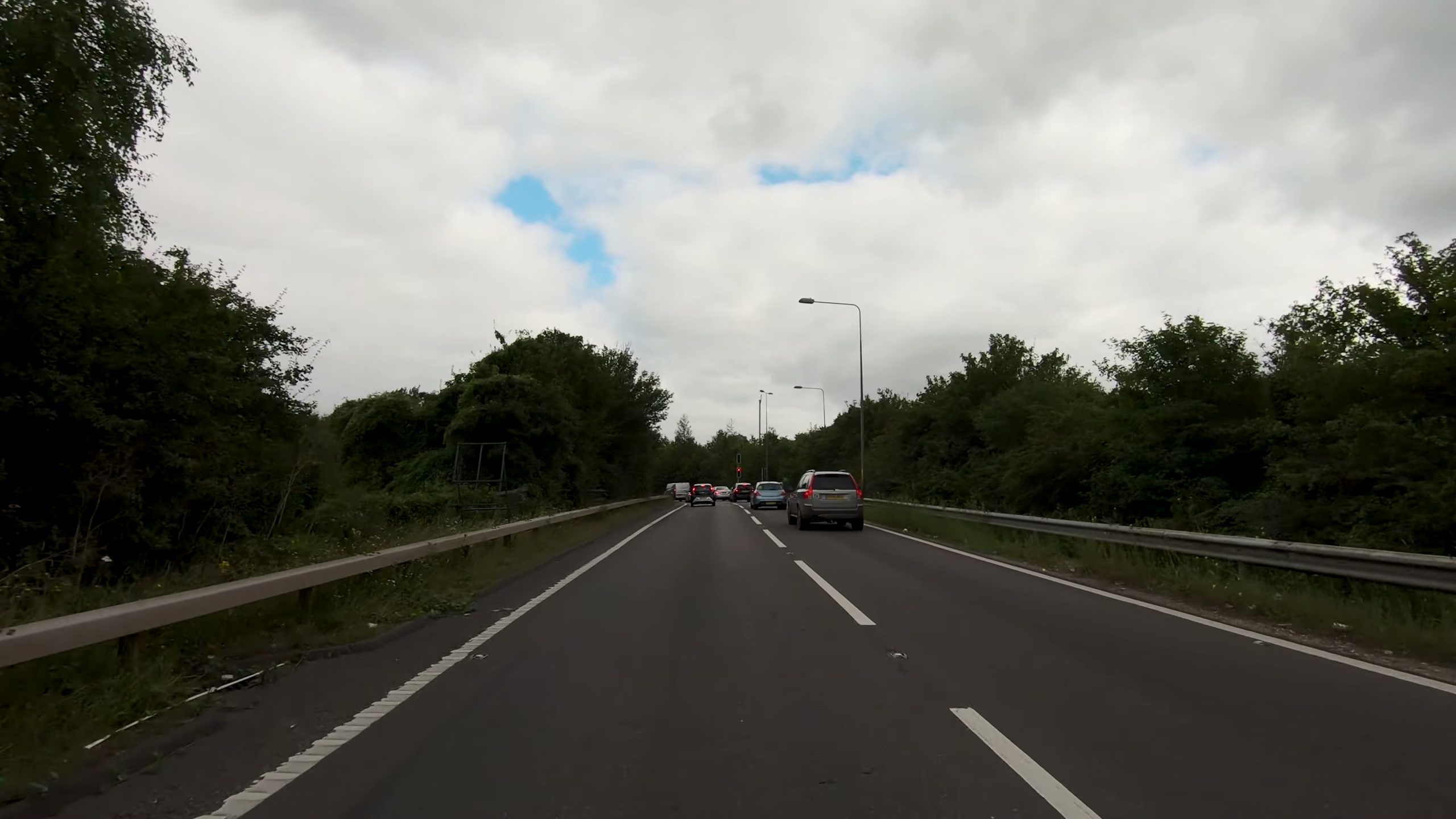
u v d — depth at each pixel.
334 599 10.30
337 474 20.75
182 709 6.32
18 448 10.75
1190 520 19.39
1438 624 9.03
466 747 5.67
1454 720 6.17
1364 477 14.93
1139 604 11.72
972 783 4.99
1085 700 6.75
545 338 41.94
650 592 13.18
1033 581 14.25
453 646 8.95
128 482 11.20
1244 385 21.70
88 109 10.77
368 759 5.41
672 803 4.73
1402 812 4.52
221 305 15.19
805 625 10.16
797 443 116.31
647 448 53.00
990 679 7.47
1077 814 4.52
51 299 10.74
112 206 12.14
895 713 6.42
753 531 28.56
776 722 6.21
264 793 4.84
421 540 14.64
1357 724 6.07
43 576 8.45
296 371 17.39
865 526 31.92
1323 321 18.61
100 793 4.83
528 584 14.17
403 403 38.00
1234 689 7.08
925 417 49.16
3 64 10.05
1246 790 4.84
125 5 11.54
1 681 5.81
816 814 4.56
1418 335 16.59
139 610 6.53
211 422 13.40
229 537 14.57
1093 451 25.52
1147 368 23.00
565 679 7.51
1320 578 11.59
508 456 33.25
